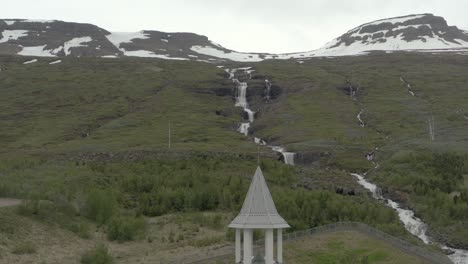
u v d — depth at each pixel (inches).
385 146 5880.9
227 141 6397.6
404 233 3558.1
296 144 6087.6
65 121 7377.0
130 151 5442.9
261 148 5994.1
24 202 2842.0
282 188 4163.4
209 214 3730.3
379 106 7790.4
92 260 2417.6
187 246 2901.1
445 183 4456.2
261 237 2984.7
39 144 6318.9
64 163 4832.7
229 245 2913.4
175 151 5418.3
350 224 3260.3
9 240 2452.0
